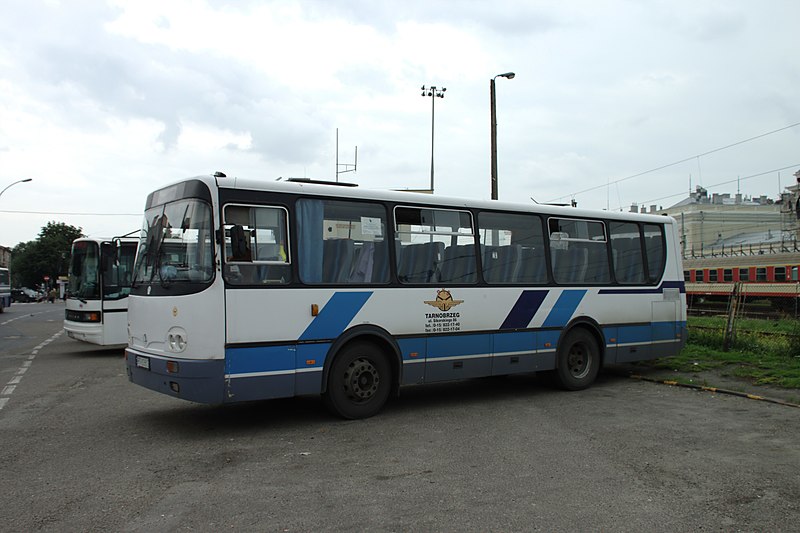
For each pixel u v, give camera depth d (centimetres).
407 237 834
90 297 1452
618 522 448
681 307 1152
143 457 615
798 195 4253
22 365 1323
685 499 496
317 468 579
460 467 582
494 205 927
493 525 442
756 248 3488
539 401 914
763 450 639
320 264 754
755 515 462
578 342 1009
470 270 891
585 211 1037
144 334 746
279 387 711
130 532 429
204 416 802
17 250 10925
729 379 1066
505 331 916
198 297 674
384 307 796
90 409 847
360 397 782
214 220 686
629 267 1087
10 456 618
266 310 704
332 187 776
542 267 971
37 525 441
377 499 495
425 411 840
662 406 872
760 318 2438
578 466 585
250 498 497
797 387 968
